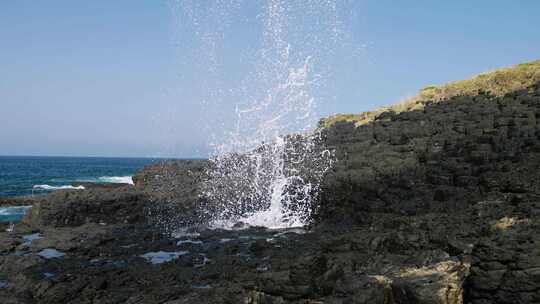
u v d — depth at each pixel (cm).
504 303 922
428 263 975
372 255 1095
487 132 2017
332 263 1023
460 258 984
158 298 1008
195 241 1603
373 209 1675
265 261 1249
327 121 3381
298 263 972
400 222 1391
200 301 953
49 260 1380
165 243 1559
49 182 6619
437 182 1762
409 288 872
